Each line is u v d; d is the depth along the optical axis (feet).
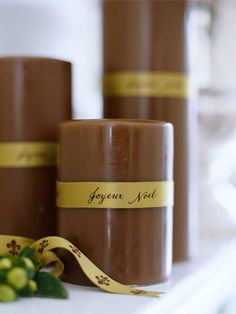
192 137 1.90
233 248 2.11
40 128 1.67
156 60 1.83
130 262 1.49
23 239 1.57
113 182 1.48
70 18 2.69
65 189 1.53
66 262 1.52
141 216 1.50
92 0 2.85
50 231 1.70
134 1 1.83
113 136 1.48
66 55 2.66
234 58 2.63
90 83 2.84
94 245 1.49
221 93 2.45
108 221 1.49
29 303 1.36
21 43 2.36
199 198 2.30
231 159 2.49
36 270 1.42
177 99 1.84
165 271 1.55
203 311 1.74
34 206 1.68
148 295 1.42
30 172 1.67
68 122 1.53
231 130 2.43
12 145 1.66
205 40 2.54
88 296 1.41
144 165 1.50
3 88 1.66
